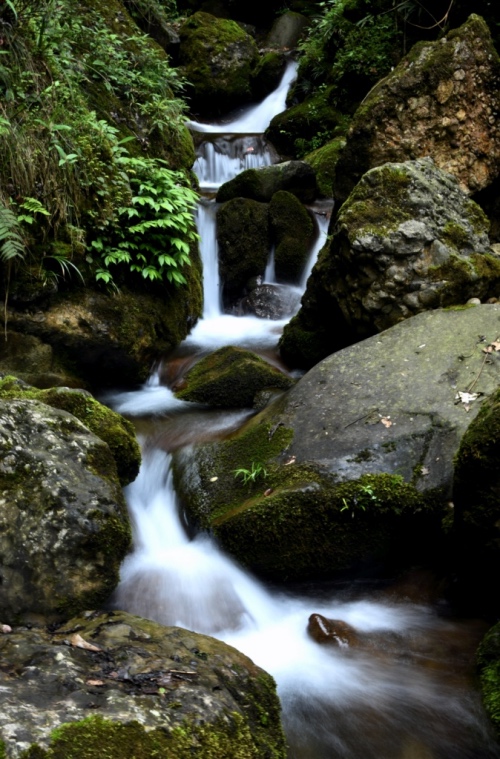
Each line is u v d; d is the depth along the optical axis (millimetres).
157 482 4262
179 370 5570
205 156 9664
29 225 4711
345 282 5043
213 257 7137
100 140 5355
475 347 4160
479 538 3010
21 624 2791
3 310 4656
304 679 2949
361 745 2629
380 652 3105
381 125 5949
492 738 2576
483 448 2863
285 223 7172
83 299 5031
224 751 2186
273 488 3770
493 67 5922
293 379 5078
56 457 3135
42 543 2908
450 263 4766
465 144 5945
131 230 5262
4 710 2035
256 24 13945
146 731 2102
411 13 9000
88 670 2432
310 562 3635
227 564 3689
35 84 5191
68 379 4879
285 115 10195
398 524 3576
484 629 3188
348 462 3734
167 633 2777
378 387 4137
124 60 7219
